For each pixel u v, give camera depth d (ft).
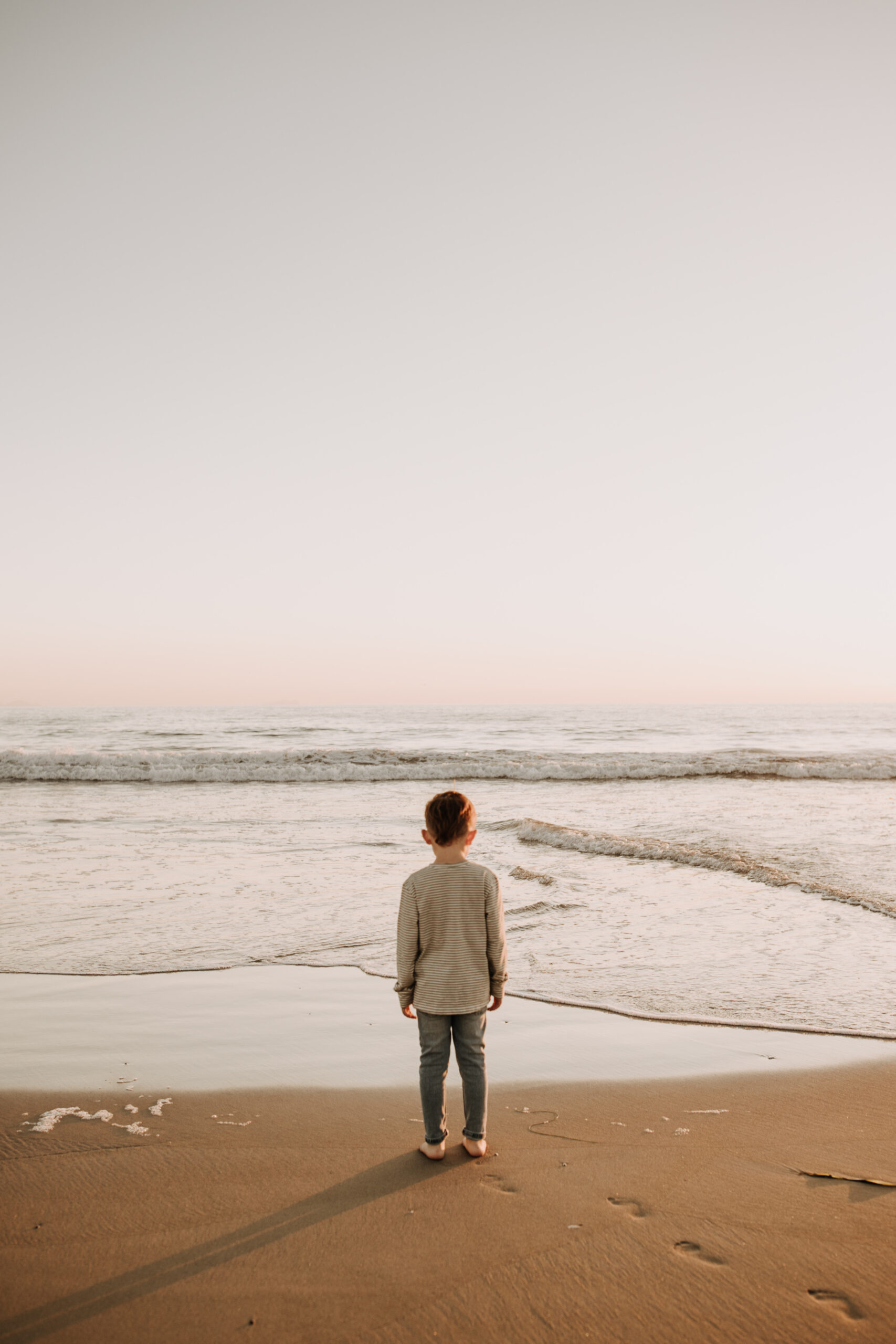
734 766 72.13
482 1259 7.54
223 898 24.98
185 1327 6.59
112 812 45.96
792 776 71.20
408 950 10.04
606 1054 13.10
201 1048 13.37
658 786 62.80
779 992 16.31
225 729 155.84
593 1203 8.55
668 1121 10.68
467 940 10.07
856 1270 7.32
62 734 134.82
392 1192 8.79
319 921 22.18
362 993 16.33
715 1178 9.10
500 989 10.19
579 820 42.57
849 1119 10.75
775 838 36.09
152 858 31.68
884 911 22.94
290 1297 6.99
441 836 10.29
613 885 26.53
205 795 55.16
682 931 21.03
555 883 26.68
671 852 31.07
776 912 22.99
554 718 230.68
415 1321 6.68
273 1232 8.01
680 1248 7.69
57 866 30.12
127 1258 7.55
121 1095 11.48
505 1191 8.82
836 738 135.54
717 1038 13.82
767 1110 11.02
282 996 16.10
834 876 28.04
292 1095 11.55
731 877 27.58
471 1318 6.72
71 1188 8.86
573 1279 7.22
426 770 69.21
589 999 15.87
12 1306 6.85
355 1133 10.34
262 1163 9.50
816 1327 6.56
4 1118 10.69
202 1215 8.34
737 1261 7.48
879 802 51.62
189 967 18.12
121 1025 14.42
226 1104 11.23
